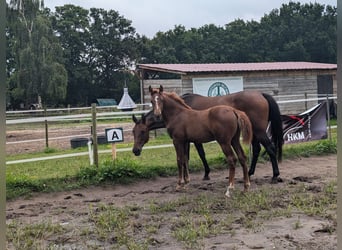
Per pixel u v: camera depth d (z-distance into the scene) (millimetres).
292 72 16266
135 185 7457
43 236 4602
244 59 54562
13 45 40625
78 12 55781
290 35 52250
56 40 42281
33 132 17125
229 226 4688
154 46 57969
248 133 6355
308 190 6477
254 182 7289
